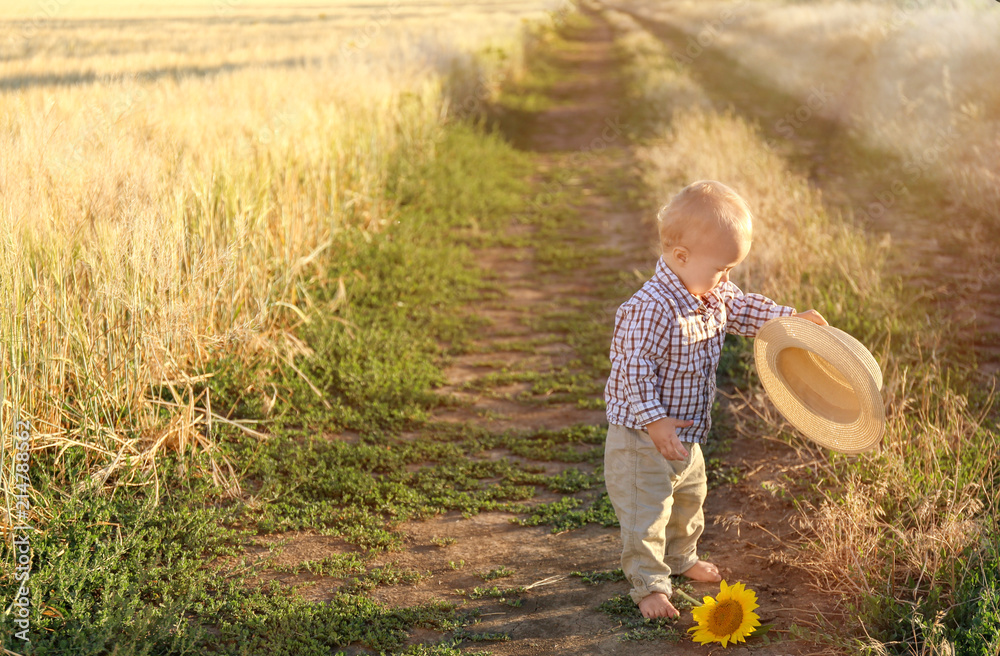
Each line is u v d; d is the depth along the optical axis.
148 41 18.22
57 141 4.43
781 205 7.12
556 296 6.96
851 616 2.70
